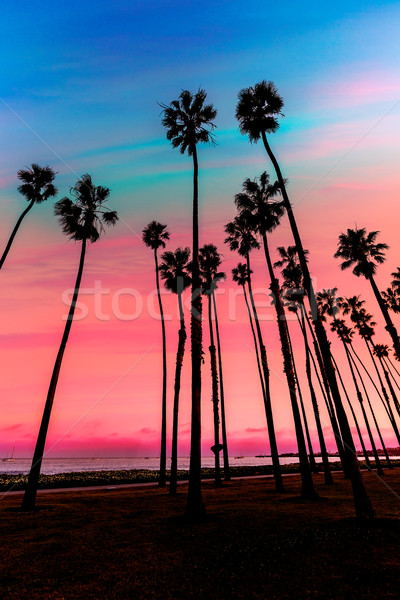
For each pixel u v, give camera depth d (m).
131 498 18.67
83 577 7.52
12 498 19.94
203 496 18.72
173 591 6.79
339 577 7.03
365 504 10.70
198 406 13.91
